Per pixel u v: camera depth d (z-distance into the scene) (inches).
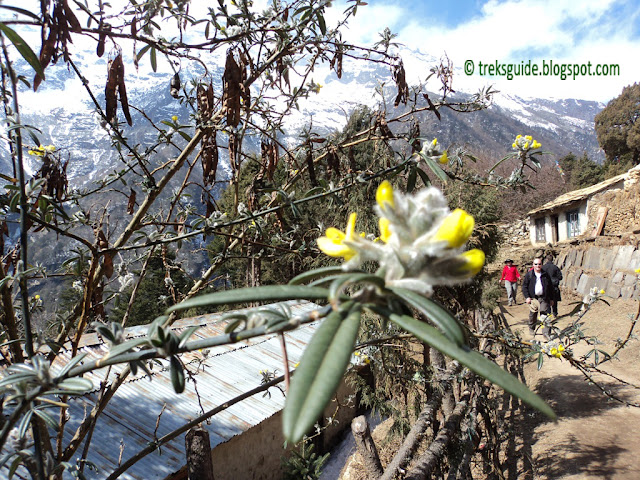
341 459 258.4
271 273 406.3
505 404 263.0
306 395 18.1
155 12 58.0
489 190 247.6
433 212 23.9
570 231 745.6
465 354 20.9
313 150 98.0
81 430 62.7
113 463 146.9
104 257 63.6
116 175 72.2
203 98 72.8
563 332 114.0
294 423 17.1
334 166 95.7
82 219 69.5
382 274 22.9
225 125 76.8
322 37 79.7
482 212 251.9
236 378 224.2
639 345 289.0
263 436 223.5
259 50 80.2
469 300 257.1
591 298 120.0
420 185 151.6
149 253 83.4
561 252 609.3
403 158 95.6
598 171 1454.2
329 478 241.9
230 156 84.7
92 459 145.1
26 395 27.6
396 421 219.3
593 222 658.8
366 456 121.9
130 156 73.4
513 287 494.0
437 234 22.8
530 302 332.8
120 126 72.1
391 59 90.6
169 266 91.6
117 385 66.2
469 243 249.3
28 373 27.4
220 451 197.2
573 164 1566.2
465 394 180.9
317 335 20.8
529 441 214.7
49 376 27.6
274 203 93.3
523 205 1025.5
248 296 23.2
